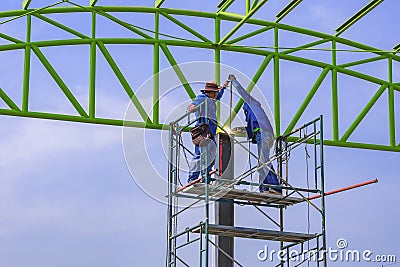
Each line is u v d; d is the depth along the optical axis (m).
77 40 26.31
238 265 22.41
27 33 25.95
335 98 28.53
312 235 23.00
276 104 27.88
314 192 23.17
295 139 27.78
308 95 28.23
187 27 27.28
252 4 25.64
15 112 25.50
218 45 27.45
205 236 21.47
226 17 27.47
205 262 21.28
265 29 28.08
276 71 27.95
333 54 28.81
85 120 26.16
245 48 27.70
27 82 25.72
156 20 27.06
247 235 22.80
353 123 28.56
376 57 29.38
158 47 26.89
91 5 26.50
